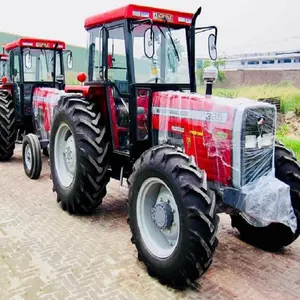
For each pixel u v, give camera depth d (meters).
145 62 4.06
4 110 7.39
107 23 4.23
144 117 4.13
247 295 3.05
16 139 7.59
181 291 3.09
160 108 3.93
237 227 4.10
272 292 3.11
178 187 2.98
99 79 4.54
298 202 3.58
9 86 7.71
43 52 7.33
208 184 3.49
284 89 9.25
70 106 4.68
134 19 3.91
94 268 3.40
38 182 6.12
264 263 3.60
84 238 4.01
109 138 4.51
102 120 4.55
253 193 3.19
